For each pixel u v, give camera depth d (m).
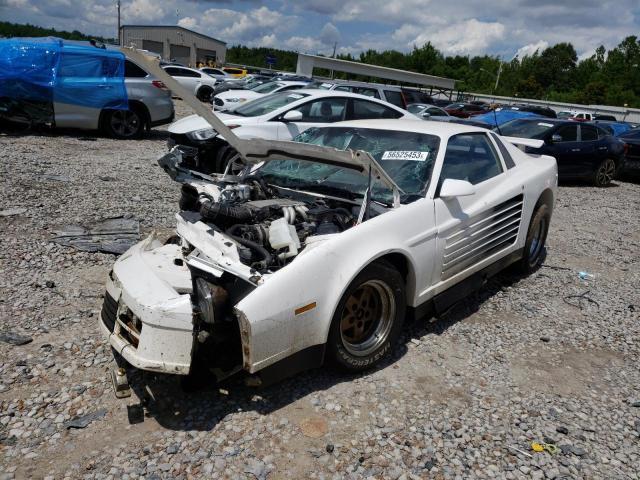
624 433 3.08
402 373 3.52
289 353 2.98
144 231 5.86
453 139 4.33
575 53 107.50
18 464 2.54
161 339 2.75
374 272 3.30
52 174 8.11
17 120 11.27
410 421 3.03
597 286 5.43
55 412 2.92
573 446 2.92
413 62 101.00
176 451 2.68
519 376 3.61
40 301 4.12
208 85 25.48
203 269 2.94
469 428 3.01
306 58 25.91
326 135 4.73
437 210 3.82
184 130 8.55
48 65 11.19
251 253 3.09
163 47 60.06
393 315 3.53
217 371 3.03
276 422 2.94
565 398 3.38
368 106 9.56
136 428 2.84
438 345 3.94
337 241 3.15
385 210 3.67
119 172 8.73
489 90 96.06
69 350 3.50
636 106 75.56
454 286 4.18
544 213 5.39
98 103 11.80
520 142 6.08
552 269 5.86
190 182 4.19
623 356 4.00
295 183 4.23
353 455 2.73
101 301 4.21
